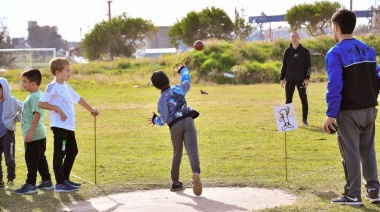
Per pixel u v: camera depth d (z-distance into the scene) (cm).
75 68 3881
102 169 934
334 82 654
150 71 3681
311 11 5878
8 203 725
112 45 6306
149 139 1270
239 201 712
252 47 3812
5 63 4697
